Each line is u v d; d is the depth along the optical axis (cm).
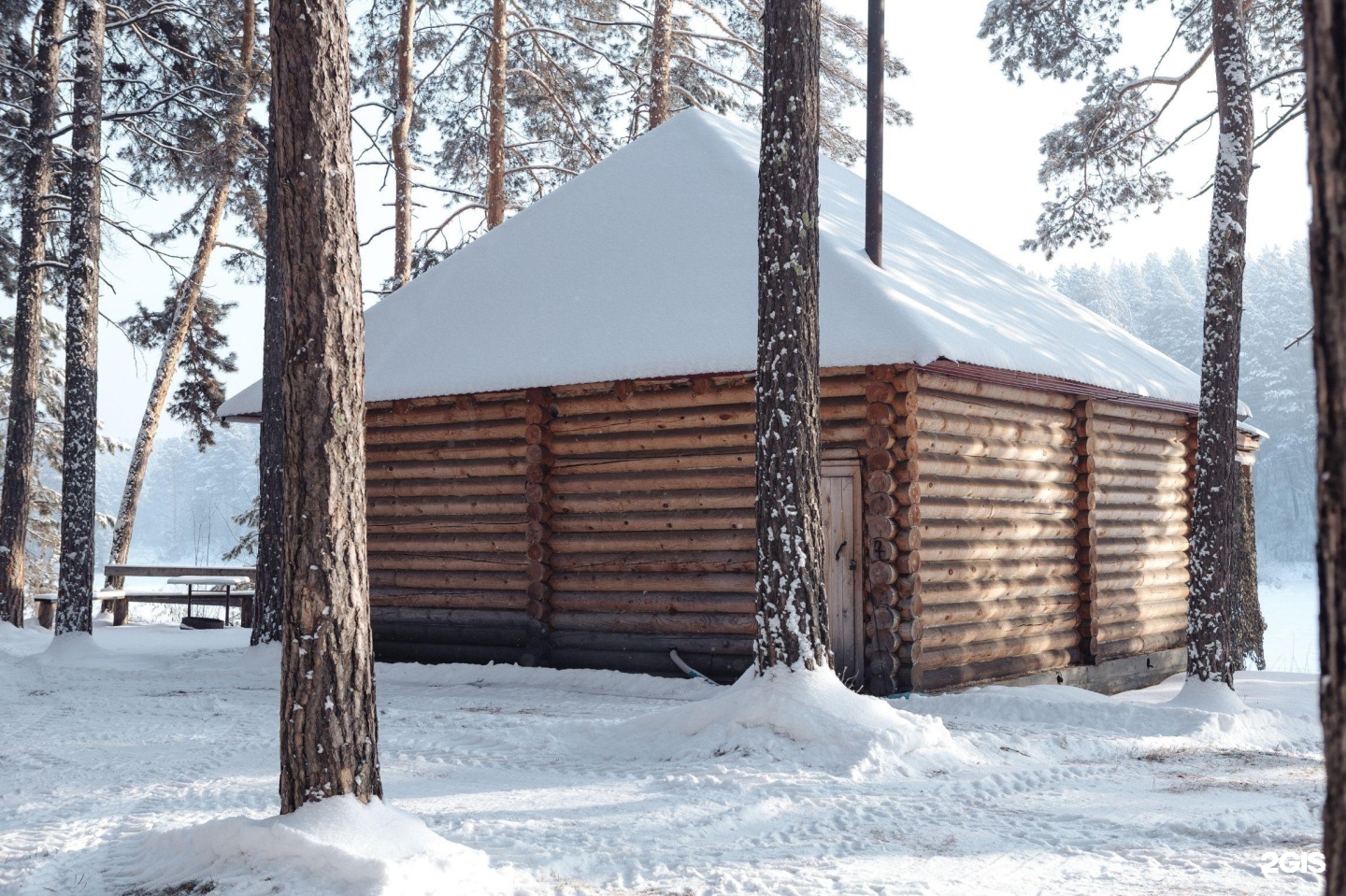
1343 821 232
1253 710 1119
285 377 578
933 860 576
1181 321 8119
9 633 2005
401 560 1490
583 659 1348
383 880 498
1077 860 574
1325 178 236
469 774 811
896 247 1474
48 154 2133
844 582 1190
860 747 831
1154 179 2011
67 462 1730
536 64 2684
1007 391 1331
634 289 1383
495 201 2352
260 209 2848
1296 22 1866
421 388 1404
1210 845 607
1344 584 233
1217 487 1175
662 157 1593
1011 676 1329
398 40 2406
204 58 2311
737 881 534
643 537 1319
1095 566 1477
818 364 930
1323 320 237
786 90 919
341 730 564
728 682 1263
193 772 827
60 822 678
